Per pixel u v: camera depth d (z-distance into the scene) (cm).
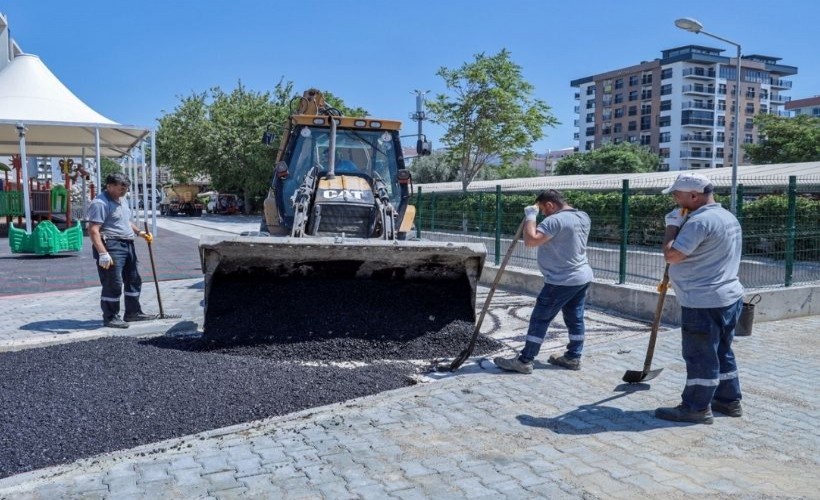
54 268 1362
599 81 10450
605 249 1000
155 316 800
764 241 891
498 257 1185
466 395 536
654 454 421
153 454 418
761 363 641
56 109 2027
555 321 848
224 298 694
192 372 556
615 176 2994
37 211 2222
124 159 2877
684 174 481
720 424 475
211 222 3700
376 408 505
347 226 799
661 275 916
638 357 654
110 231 746
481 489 371
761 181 1759
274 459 411
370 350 659
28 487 371
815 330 792
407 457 414
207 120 4438
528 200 1173
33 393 501
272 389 530
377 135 939
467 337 688
